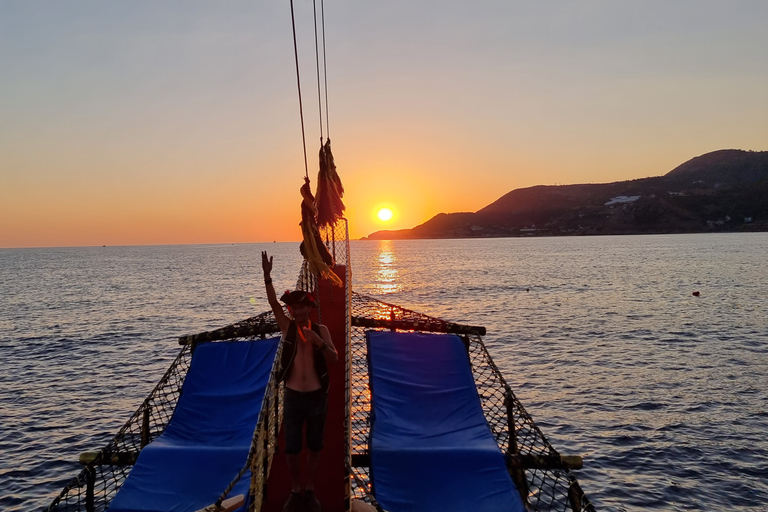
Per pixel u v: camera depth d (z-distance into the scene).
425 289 69.12
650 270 90.75
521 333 37.03
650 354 30.08
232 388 12.35
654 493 14.34
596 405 21.23
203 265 160.62
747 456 16.41
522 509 8.70
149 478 9.48
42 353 32.94
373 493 9.07
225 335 14.32
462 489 9.08
